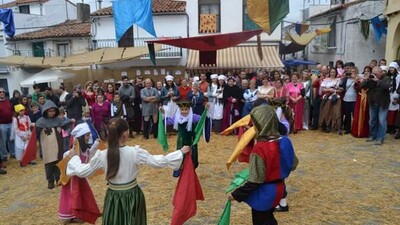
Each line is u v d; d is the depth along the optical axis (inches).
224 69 677.9
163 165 137.9
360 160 295.7
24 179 309.0
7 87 914.7
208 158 324.8
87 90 445.4
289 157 125.2
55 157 270.7
